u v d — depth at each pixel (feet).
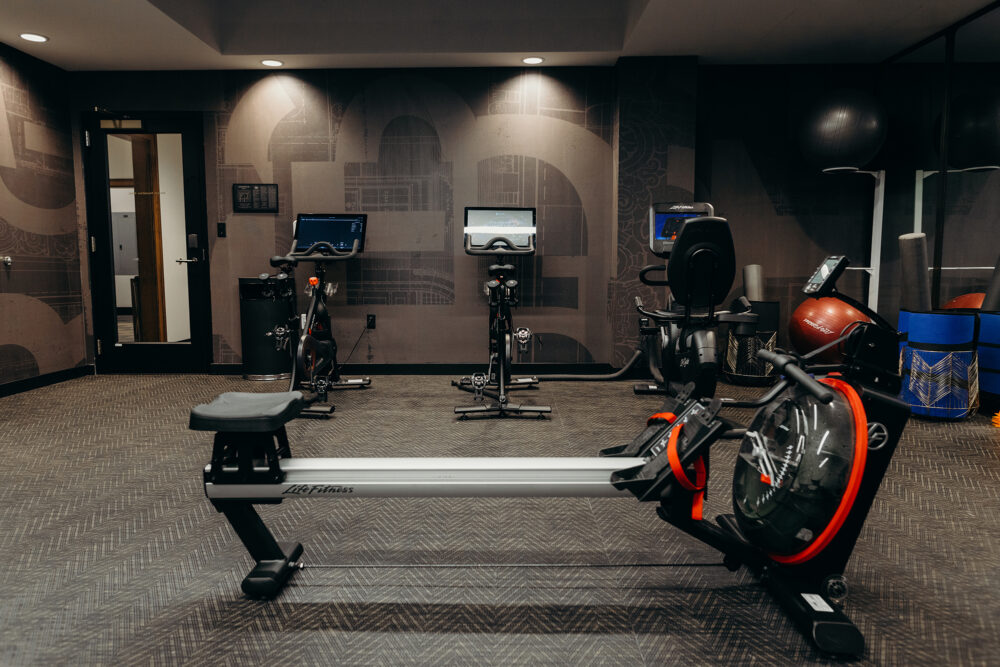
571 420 12.88
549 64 17.28
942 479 9.22
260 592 6.00
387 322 18.21
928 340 12.57
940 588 6.18
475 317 18.15
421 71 17.52
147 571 6.53
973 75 14.43
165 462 10.07
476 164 17.74
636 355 16.20
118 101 17.71
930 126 16.79
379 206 17.89
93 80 17.66
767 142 17.74
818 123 15.76
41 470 9.66
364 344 18.29
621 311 17.47
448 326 18.19
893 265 17.74
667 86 16.79
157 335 20.53
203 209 18.02
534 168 17.74
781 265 17.98
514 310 18.12
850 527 5.32
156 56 16.42
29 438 11.45
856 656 5.08
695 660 5.07
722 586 6.27
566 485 6.02
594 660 5.07
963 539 7.27
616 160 17.13
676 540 7.34
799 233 17.89
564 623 5.61
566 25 16.17
